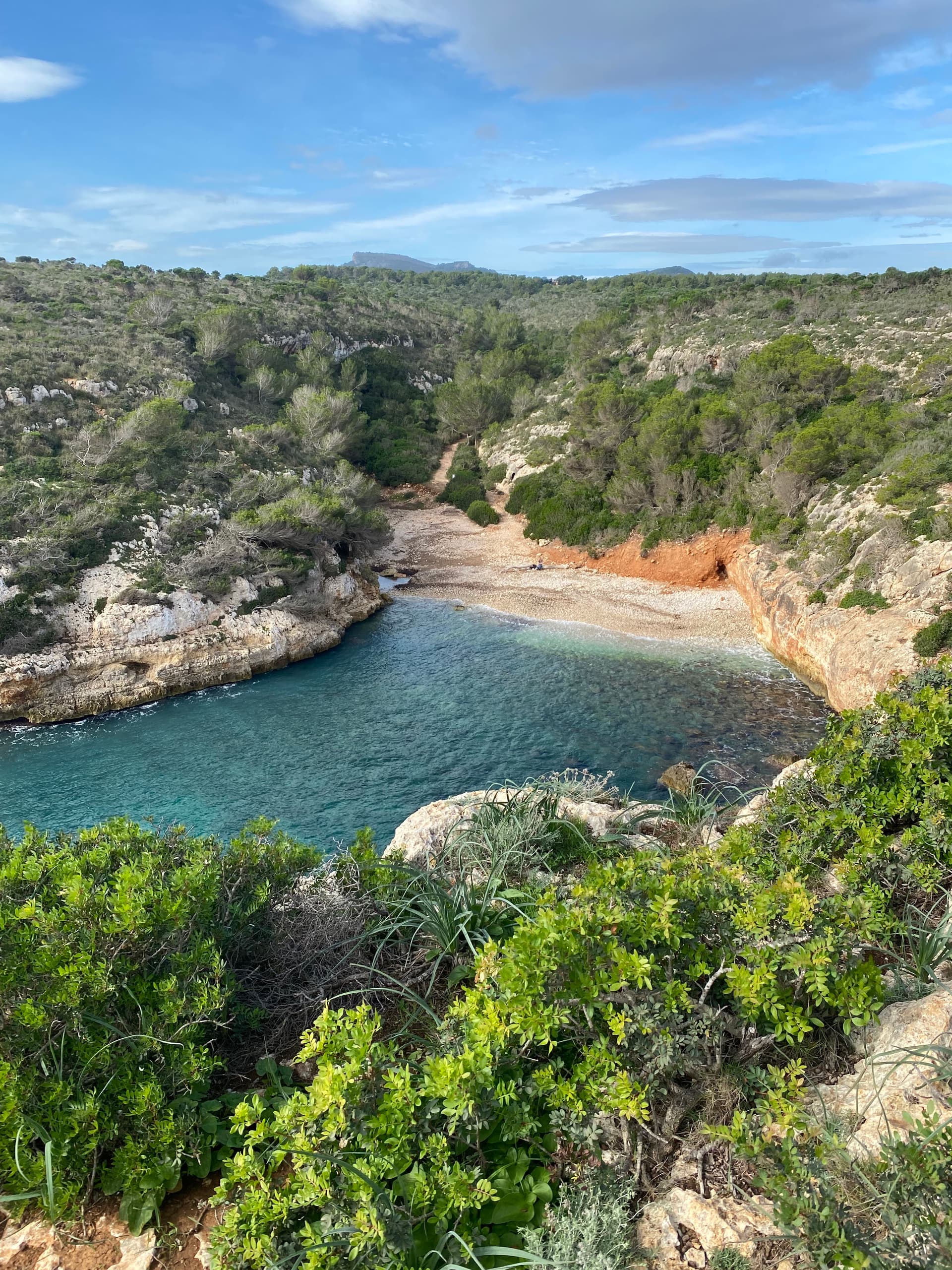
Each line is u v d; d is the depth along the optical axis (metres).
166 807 23.55
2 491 35.88
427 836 9.91
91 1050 4.89
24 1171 4.40
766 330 62.03
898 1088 4.31
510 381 80.75
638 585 44.50
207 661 34.09
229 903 6.60
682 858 6.74
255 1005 6.28
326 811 23.05
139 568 35.53
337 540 45.88
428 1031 5.97
